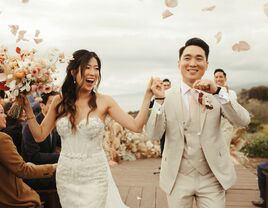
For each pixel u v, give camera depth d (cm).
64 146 329
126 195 625
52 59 329
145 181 734
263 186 552
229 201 591
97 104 328
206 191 316
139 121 318
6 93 333
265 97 1603
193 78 317
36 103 476
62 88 332
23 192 369
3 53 331
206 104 307
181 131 314
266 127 1313
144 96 318
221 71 607
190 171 317
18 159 348
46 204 432
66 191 327
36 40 334
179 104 317
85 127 320
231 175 318
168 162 321
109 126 938
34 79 328
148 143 1031
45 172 361
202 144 313
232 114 302
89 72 323
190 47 320
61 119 326
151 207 558
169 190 319
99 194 321
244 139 959
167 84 673
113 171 836
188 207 321
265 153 1120
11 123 434
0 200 354
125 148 991
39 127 339
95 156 326
